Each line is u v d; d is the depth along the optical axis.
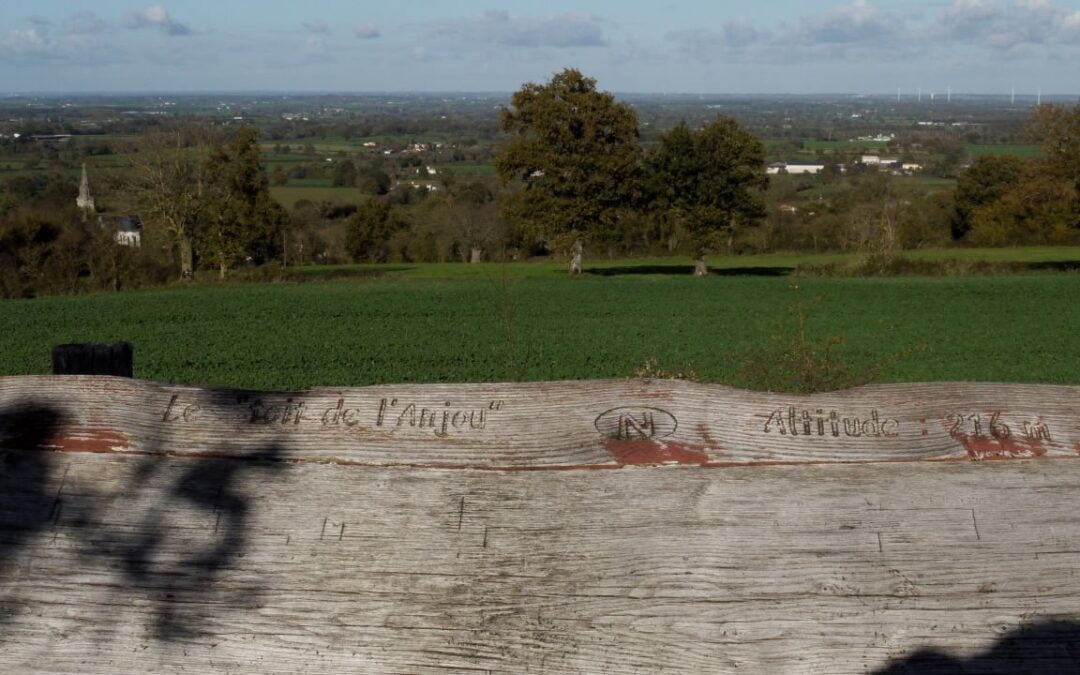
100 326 33.66
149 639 2.97
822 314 37.53
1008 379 24.69
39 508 3.12
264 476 3.16
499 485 3.12
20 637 2.98
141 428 3.24
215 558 3.05
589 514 3.07
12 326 33.50
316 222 83.31
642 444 3.17
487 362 25.98
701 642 2.91
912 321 35.56
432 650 2.92
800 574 2.98
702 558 3.00
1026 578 2.97
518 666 2.90
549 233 56.91
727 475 3.11
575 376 23.77
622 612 2.95
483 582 2.99
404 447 3.20
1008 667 2.86
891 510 3.05
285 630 2.96
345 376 23.94
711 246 57.69
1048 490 3.08
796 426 3.21
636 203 58.00
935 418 3.22
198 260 59.25
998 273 54.34
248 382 23.22
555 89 56.16
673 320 35.69
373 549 3.04
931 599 2.94
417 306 39.34
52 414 3.26
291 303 40.44
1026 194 58.44
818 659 2.89
